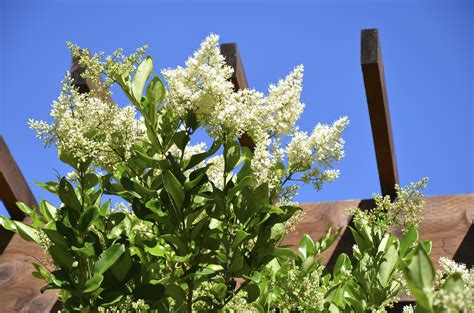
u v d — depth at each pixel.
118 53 1.73
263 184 1.66
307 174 1.73
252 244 1.79
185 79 1.66
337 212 3.58
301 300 2.02
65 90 1.73
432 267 1.09
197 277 1.78
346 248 3.45
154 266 1.89
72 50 1.74
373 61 3.22
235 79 3.24
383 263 1.99
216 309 1.79
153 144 1.75
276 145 1.73
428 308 1.08
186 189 1.69
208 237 1.73
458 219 3.38
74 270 1.76
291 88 1.71
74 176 1.92
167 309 1.83
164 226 1.79
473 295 1.05
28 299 3.55
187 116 1.69
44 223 2.44
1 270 3.64
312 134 1.71
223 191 1.72
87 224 1.75
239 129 1.67
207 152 1.71
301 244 2.59
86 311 1.74
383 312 2.01
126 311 1.76
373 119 3.39
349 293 2.24
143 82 1.75
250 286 1.78
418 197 2.05
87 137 1.75
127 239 1.84
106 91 1.77
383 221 2.08
